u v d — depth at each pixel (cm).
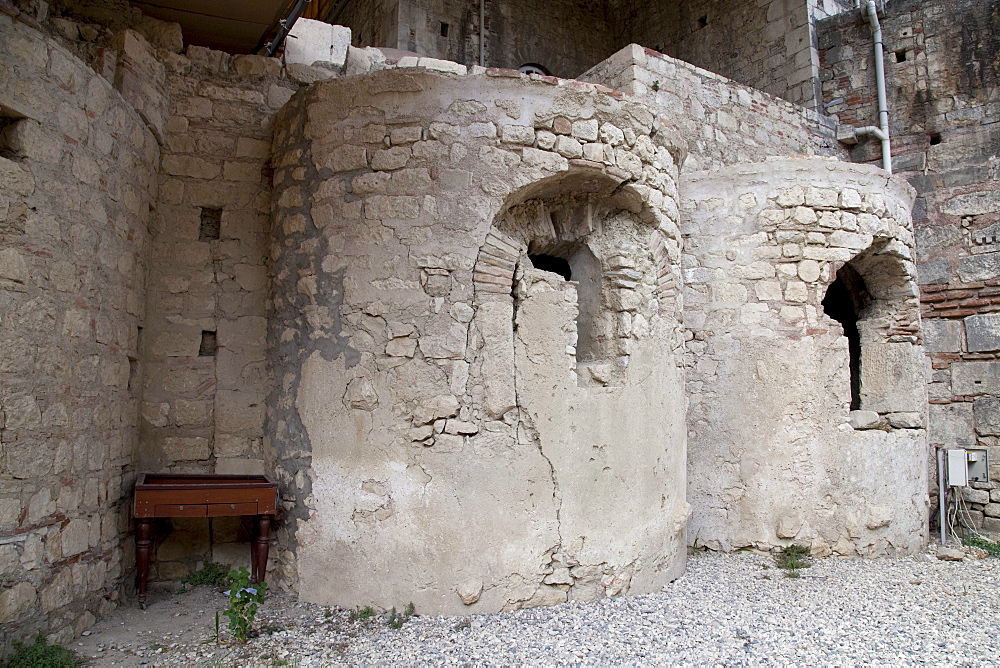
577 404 471
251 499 449
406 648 393
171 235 524
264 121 553
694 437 636
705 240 651
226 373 520
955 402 824
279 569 470
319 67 603
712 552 618
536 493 455
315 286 473
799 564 584
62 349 396
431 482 441
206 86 542
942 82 914
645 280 517
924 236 880
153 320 514
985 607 497
